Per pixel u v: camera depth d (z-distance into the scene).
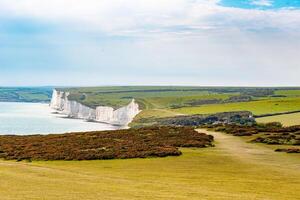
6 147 76.06
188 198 33.25
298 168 53.81
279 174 49.25
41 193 33.56
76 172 49.25
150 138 86.19
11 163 57.38
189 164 57.09
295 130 100.69
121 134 93.44
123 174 48.72
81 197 32.31
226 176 47.69
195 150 71.62
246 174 49.25
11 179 40.81
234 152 69.12
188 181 44.03
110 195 33.53
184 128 105.25
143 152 66.31
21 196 32.12
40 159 62.72
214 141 86.00
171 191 36.69
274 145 79.12
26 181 39.88
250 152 69.19
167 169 53.00
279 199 34.53
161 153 65.19
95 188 36.81
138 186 39.16
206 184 42.12
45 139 87.12
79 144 77.75
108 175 47.50
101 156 63.44
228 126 120.12
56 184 38.53
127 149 70.25
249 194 36.53
